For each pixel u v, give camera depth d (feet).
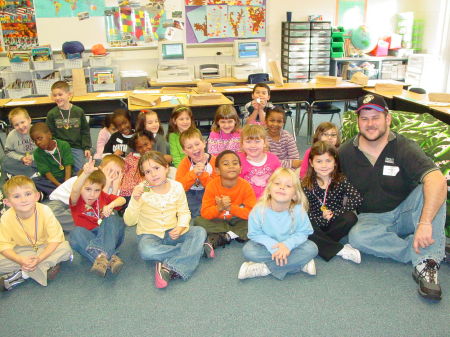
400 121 10.16
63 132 12.54
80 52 19.84
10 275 7.16
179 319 6.27
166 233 7.79
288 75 22.34
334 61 22.52
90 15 20.70
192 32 21.98
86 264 8.00
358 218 8.01
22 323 6.27
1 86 19.86
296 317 6.24
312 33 21.76
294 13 22.89
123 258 8.20
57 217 9.15
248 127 8.98
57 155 11.01
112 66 20.53
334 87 16.29
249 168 9.22
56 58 20.86
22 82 19.99
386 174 7.59
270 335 5.87
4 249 6.90
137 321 6.25
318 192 7.98
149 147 10.44
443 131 8.98
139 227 7.93
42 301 6.82
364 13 23.72
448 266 7.52
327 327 6.00
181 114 10.95
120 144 11.57
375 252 7.63
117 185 9.09
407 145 7.41
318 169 7.66
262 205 7.39
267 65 23.56
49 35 20.59
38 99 15.23
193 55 22.38
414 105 13.46
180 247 7.57
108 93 15.96
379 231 7.57
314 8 23.03
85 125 12.88
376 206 7.91
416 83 22.40
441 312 6.27
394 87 15.94
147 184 7.66
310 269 7.27
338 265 7.66
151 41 21.66
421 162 7.05
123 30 21.21
